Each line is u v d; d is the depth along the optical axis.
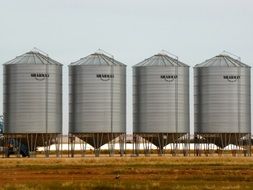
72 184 90.75
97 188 87.12
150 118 157.50
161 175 107.31
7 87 155.50
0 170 119.38
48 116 155.12
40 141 156.62
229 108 159.75
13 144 159.50
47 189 85.56
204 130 161.12
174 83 158.00
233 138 161.38
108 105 155.88
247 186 89.50
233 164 132.62
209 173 110.62
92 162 139.12
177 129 158.50
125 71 159.25
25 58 156.25
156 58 160.50
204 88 160.88
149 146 177.75
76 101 156.62
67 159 147.62
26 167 126.12
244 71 161.12
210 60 163.00
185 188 86.19
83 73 155.88
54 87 156.00
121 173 111.62
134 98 160.25
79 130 156.12
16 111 154.25
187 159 146.50
